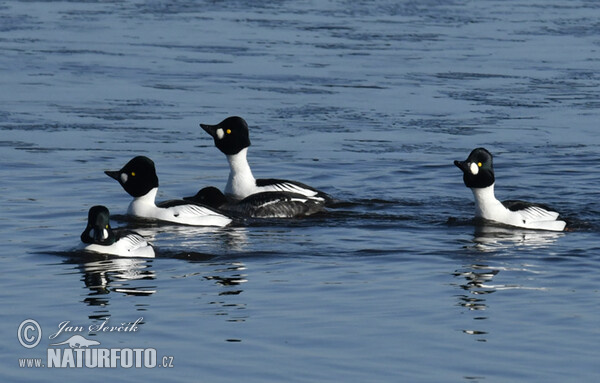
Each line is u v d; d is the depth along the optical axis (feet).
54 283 42.55
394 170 67.51
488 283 42.68
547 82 95.86
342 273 44.32
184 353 34.27
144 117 81.66
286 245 49.88
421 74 98.84
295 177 65.67
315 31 119.24
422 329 36.63
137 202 55.83
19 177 63.31
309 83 94.43
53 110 83.15
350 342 35.19
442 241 50.78
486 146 74.23
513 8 136.67
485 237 51.65
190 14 130.41
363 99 88.79
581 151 72.90
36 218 53.93
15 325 37.04
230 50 108.58
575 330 36.50
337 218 56.08
